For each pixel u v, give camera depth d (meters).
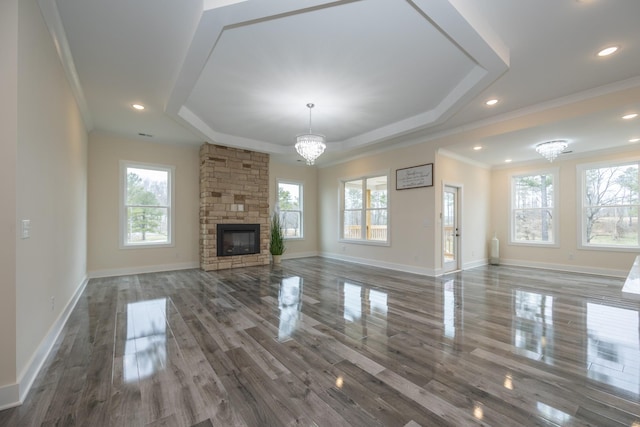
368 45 2.65
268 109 4.20
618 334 2.66
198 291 4.17
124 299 3.75
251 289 4.30
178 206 5.89
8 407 1.62
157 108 4.03
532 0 2.11
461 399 1.71
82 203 4.25
